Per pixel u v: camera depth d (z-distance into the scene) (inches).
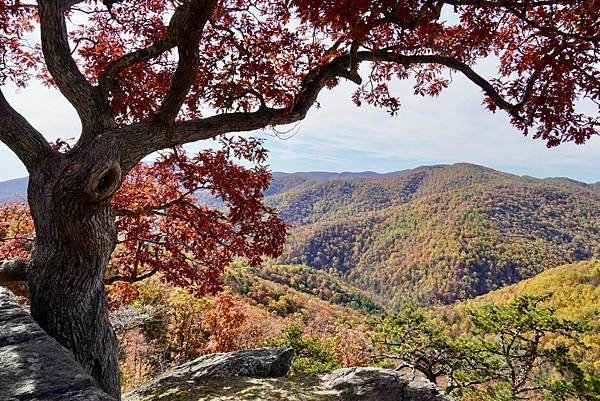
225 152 200.8
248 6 173.2
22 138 123.5
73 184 114.5
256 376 189.2
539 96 147.3
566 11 137.5
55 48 126.4
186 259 216.4
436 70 200.4
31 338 94.2
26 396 72.5
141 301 655.1
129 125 127.5
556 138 151.3
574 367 419.8
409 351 443.5
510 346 460.4
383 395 168.2
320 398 162.1
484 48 167.9
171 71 190.1
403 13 111.3
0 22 165.9
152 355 626.5
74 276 122.6
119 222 205.2
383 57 152.2
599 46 128.6
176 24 118.1
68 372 82.1
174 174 209.2
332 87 202.8
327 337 936.3
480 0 127.0
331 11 108.1
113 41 202.4
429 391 172.9
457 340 441.4
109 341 135.4
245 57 168.6
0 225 239.9
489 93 154.6
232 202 193.6
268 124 145.9
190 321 719.7
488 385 443.8
